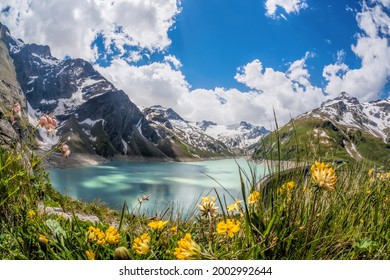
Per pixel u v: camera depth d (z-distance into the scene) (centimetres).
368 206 369
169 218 370
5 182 388
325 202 333
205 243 327
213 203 322
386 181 439
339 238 300
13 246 334
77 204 1116
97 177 14212
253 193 304
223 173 18412
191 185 12444
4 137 441
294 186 312
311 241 276
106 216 1075
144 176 16025
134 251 288
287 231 283
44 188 566
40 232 328
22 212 383
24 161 452
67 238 304
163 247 304
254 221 287
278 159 312
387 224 328
